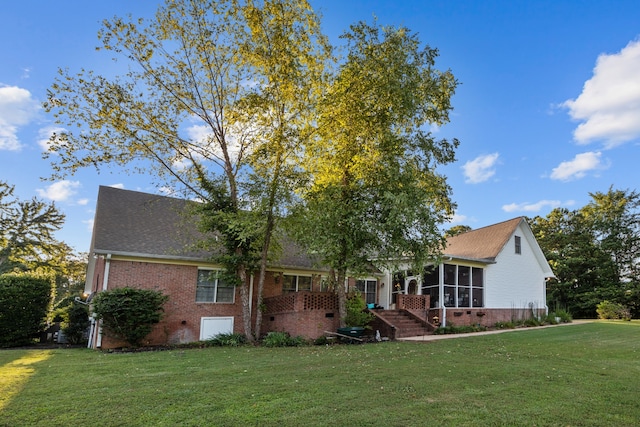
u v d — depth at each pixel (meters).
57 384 6.59
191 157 14.52
